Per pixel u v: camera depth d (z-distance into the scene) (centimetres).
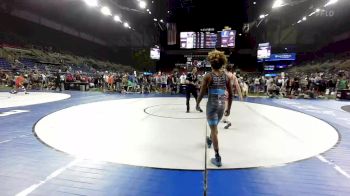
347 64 2819
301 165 408
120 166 390
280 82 1806
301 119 822
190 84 907
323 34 3866
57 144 496
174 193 310
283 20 3875
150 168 384
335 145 525
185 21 3753
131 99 1393
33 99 1284
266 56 2961
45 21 3338
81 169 377
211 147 491
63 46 3625
